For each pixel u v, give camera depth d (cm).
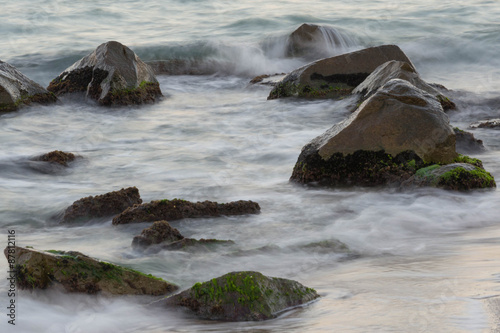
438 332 345
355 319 387
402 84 911
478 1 3120
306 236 650
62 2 3369
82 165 1044
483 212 730
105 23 2892
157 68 2109
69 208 750
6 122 1391
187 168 1014
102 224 728
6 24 2820
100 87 1577
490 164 981
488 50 2212
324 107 1477
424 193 802
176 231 625
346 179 870
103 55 1608
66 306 473
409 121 873
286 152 1101
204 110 1525
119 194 760
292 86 1584
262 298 432
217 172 985
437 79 1892
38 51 2256
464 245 589
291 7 3203
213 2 3366
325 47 2323
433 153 866
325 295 457
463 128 1277
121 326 433
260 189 878
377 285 465
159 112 1510
